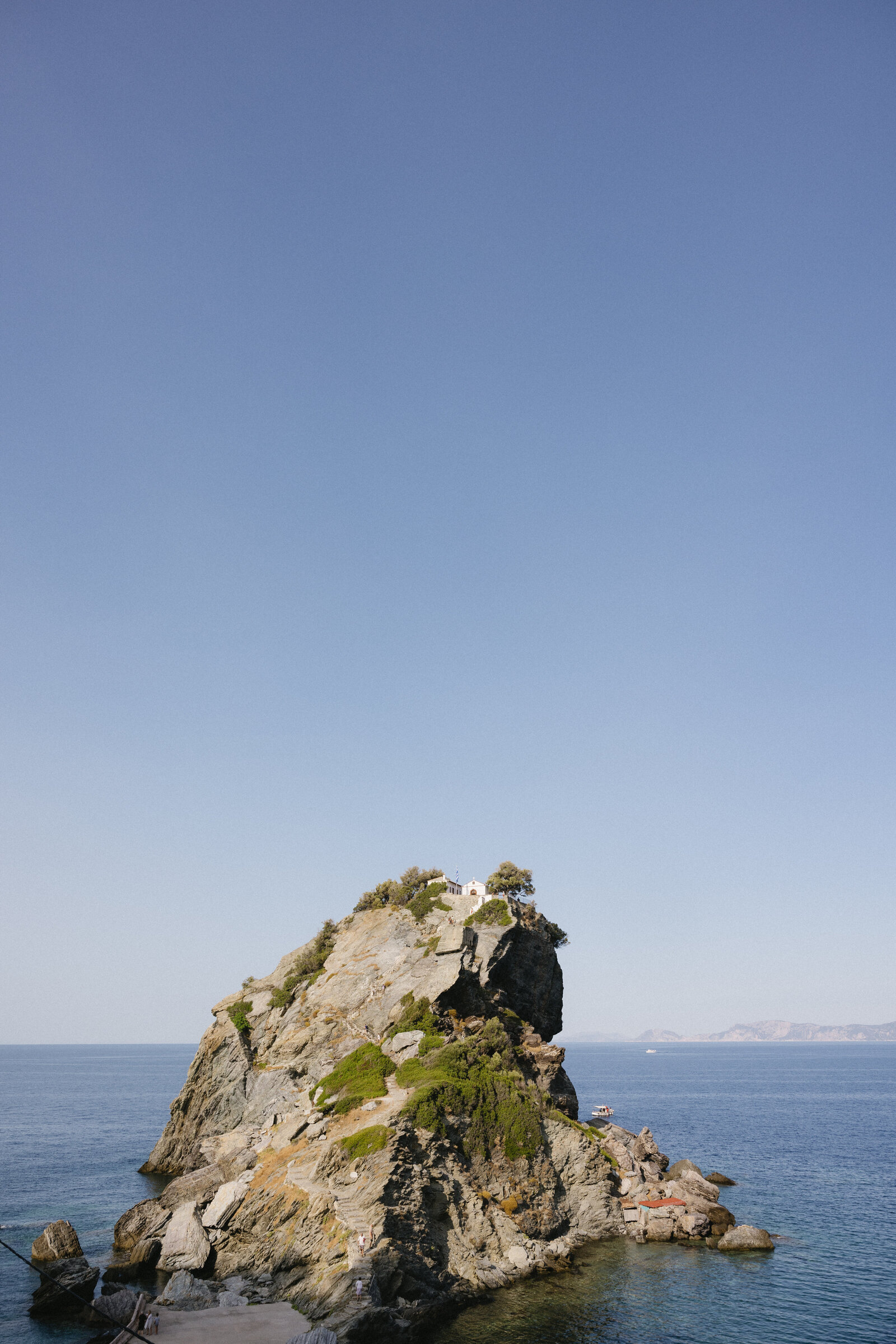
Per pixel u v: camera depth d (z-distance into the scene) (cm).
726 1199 8712
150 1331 4544
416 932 9938
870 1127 15125
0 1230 7425
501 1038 8175
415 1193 5744
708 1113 17412
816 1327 5159
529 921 10325
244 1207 6412
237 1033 9712
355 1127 6519
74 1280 5703
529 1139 6969
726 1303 5562
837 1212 8181
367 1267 5025
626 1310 5391
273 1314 4922
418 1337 4856
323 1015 9181
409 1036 8012
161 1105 19200
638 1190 7781
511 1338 4909
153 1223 6800
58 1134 13825
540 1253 6247
